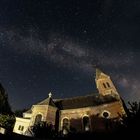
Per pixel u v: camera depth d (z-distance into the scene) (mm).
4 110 48656
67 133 33312
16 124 39406
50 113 36844
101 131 32062
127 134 17547
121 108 35844
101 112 36469
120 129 18531
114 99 38781
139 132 17000
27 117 40750
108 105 36781
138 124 17312
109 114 35719
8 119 40875
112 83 44188
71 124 36781
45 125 31297
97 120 35719
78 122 36781
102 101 39281
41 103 38531
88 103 40031
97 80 45750
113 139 19797
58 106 41094
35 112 36938
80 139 29734
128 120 17953
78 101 42062
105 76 45750
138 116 17516
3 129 19109
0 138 17438
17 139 18578
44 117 35812
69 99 44000
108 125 34375
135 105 18234
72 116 38000
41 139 20484
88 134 30234
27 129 34906
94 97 42250
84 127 35938
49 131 30109
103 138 25719
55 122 36688
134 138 17000
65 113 38781
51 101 39781
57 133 31188
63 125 37156
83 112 37875
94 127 34969
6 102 51125
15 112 52656
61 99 44719
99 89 44062
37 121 35719
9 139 18047
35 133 29547
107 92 42500
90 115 37000
